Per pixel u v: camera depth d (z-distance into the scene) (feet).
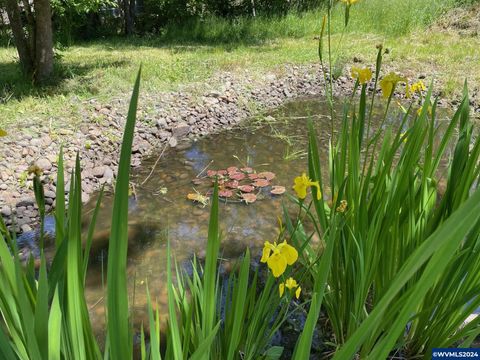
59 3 27.53
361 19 36.22
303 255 6.58
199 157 15.71
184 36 38.34
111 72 22.33
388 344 2.56
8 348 2.46
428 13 35.70
